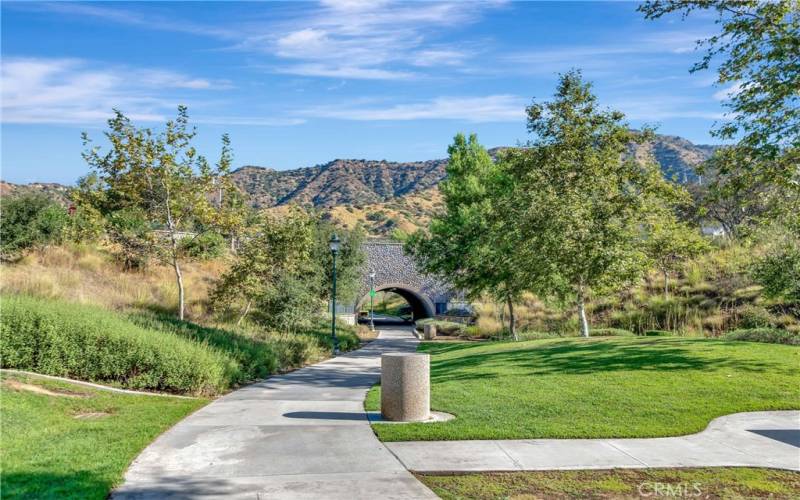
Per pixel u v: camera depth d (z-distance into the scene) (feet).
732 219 124.36
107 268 85.20
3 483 18.56
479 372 46.16
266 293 78.69
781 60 44.93
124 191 66.49
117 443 24.39
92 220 66.39
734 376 38.58
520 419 29.68
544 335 96.68
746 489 20.07
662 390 35.35
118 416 29.73
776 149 44.68
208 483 20.20
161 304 75.72
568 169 77.92
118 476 20.29
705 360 43.91
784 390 35.01
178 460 22.94
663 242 94.48
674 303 104.73
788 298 77.77
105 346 39.70
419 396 30.60
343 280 123.85
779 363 42.52
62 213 89.66
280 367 56.65
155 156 65.16
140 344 40.29
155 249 67.82
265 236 78.38
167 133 66.18
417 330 147.54
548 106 79.87
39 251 83.30
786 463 22.93
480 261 102.99
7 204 83.92
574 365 45.55
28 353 38.06
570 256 69.21
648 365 43.01
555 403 32.89
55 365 38.01
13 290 62.39
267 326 77.92
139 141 65.00
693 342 55.52
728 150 48.32
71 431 25.93
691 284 110.63
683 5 49.24
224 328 67.41
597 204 71.67
